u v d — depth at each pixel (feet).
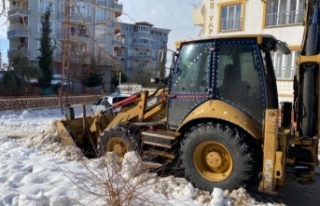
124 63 170.60
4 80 72.33
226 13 51.93
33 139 22.06
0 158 17.47
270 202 13.44
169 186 13.89
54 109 54.03
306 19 13.60
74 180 13.84
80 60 75.00
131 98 18.93
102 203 11.36
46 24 87.10
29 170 15.67
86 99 71.15
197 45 15.28
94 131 20.56
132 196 10.82
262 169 13.15
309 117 13.20
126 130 16.94
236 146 12.76
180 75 15.71
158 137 15.35
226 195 12.78
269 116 12.22
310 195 14.84
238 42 14.21
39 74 81.00
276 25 45.60
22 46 94.22
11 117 41.70
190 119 14.29
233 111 13.56
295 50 43.29
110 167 14.21
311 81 13.10
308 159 13.07
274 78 15.55
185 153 14.10
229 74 14.25
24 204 11.25
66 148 19.11
